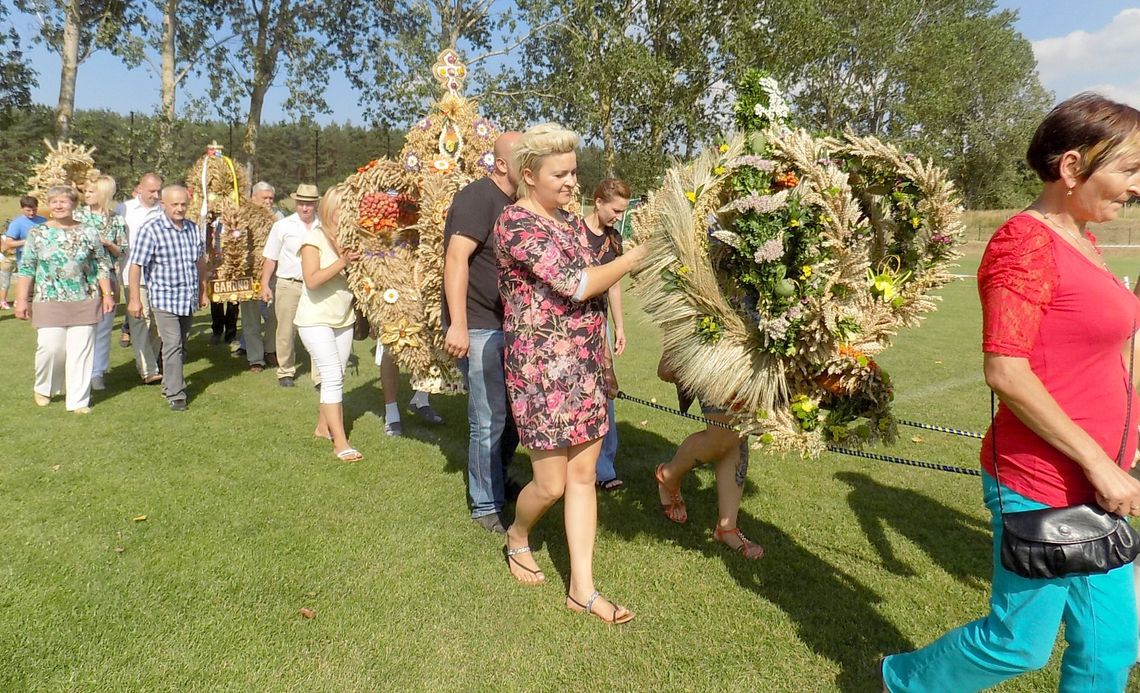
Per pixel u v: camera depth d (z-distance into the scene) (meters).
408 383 7.18
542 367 2.88
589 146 24.92
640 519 4.04
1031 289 1.80
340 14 24.95
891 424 2.78
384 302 4.63
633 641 2.87
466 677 2.64
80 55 19.77
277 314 6.86
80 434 5.30
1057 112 1.84
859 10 33.44
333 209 4.75
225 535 3.68
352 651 2.76
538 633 2.91
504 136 3.64
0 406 6.04
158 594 3.10
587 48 23.92
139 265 5.86
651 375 7.50
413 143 4.74
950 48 35.91
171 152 19.75
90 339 5.96
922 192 2.81
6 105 23.77
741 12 24.73
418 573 3.35
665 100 25.33
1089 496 1.86
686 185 2.94
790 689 2.60
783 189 2.73
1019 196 52.03
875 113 37.38
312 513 3.99
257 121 23.06
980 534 3.87
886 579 3.38
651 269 2.98
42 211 9.56
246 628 2.88
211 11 23.36
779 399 2.88
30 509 3.94
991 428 2.06
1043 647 1.94
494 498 3.84
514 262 2.87
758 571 3.44
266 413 6.01
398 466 4.76
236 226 7.61
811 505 4.22
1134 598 1.91
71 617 2.90
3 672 2.54
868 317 2.71
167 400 6.26
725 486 3.64
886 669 2.36
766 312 2.67
